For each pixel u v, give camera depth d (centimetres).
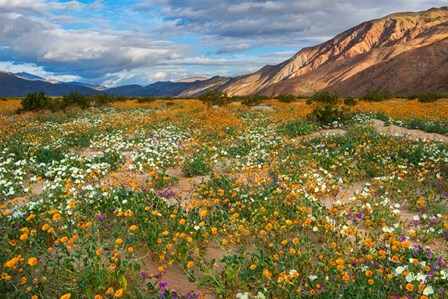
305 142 1148
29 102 2170
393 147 1005
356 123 1491
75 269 351
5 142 1077
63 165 834
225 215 517
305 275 370
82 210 509
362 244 447
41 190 695
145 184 737
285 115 1856
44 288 332
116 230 427
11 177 744
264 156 942
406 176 823
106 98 3162
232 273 362
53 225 447
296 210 548
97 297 285
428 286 322
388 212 584
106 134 1331
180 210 517
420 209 634
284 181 707
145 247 444
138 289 325
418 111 2103
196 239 463
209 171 865
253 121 1711
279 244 461
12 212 479
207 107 2459
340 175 838
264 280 369
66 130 1420
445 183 761
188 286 377
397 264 390
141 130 1412
